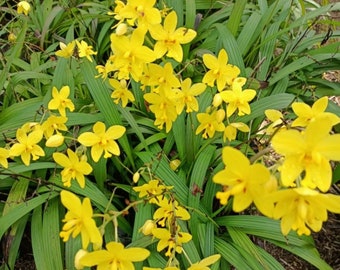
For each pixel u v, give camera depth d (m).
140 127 0.41
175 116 0.34
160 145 0.42
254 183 0.20
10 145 0.38
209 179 0.37
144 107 0.43
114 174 0.41
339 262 0.40
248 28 0.48
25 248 0.40
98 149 0.30
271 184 0.20
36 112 0.36
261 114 0.40
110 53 0.53
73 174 0.30
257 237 0.39
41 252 0.34
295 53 0.49
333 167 0.45
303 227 0.20
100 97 0.38
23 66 0.48
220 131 0.35
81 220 0.24
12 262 0.35
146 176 0.36
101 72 0.37
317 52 0.48
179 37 0.31
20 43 0.46
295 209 0.20
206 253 0.34
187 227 0.35
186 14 0.49
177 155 0.40
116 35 0.29
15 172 0.36
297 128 0.25
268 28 0.49
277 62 0.49
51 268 0.33
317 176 0.20
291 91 0.47
